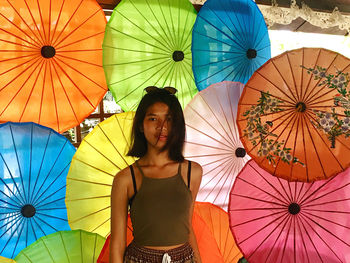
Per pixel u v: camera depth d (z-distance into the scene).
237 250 2.71
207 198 2.87
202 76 2.80
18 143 2.37
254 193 2.51
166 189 1.62
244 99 2.46
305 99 2.52
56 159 2.50
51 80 2.46
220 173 2.83
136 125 1.73
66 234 2.37
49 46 2.39
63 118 2.56
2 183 2.33
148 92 1.76
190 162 1.74
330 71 2.56
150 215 1.60
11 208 2.37
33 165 2.42
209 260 2.30
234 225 2.47
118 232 1.63
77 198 2.44
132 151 1.75
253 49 2.96
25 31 2.32
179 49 2.75
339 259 2.55
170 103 1.68
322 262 2.52
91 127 4.15
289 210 2.54
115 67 2.57
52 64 2.44
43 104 2.47
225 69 2.88
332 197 2.58
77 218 2.45
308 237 2.55
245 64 2.96
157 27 2.66
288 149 2.48
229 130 2.77
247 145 2.42
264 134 2.46
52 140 2.47
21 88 2.39
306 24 3.66
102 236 2.45
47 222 2.51
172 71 2.77
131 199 1.66
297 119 2.52
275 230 2.52
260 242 2.49
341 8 3.67
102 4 2.86
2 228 2.34
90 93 2.60
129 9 2.58
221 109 2.75
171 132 1.67
